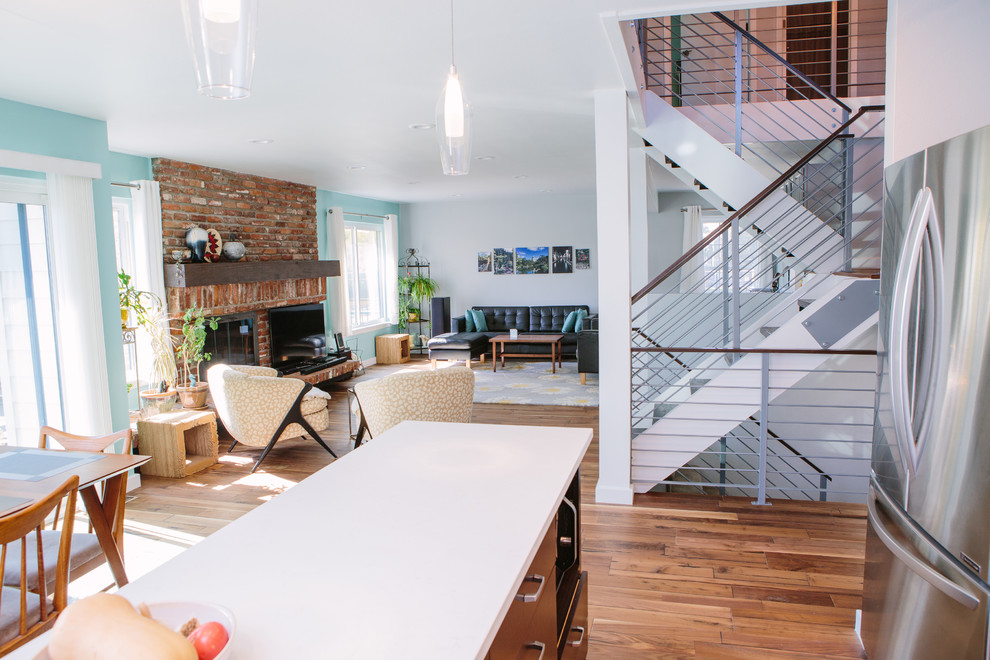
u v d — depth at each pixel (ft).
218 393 15.79
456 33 9.09
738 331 12.34
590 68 10.82
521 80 11.56
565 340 30.96
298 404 15.67
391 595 3.67
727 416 12.98
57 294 13.42
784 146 18.02
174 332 18.11
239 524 4.73
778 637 8.15
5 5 7.70
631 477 13.51
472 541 4.38
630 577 9.77
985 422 5.12
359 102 12.72
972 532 5.28
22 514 5.50
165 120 13.76
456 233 35.35
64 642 2.74
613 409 12.70
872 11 20.22
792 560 10.23
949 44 7.31
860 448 15.51
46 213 13.39
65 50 9.33
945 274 5.65
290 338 23.21
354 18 8.44
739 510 12.41
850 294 12.00
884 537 6.54
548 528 5.02
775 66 20.65
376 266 33.37
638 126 15.51
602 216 12.38
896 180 6.77
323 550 4.27
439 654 3.10
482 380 26.66
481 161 20.94
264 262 21.21
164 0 7.63
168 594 3.70
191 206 19.22
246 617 3.44
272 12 8.18
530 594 4.45
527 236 34.53
